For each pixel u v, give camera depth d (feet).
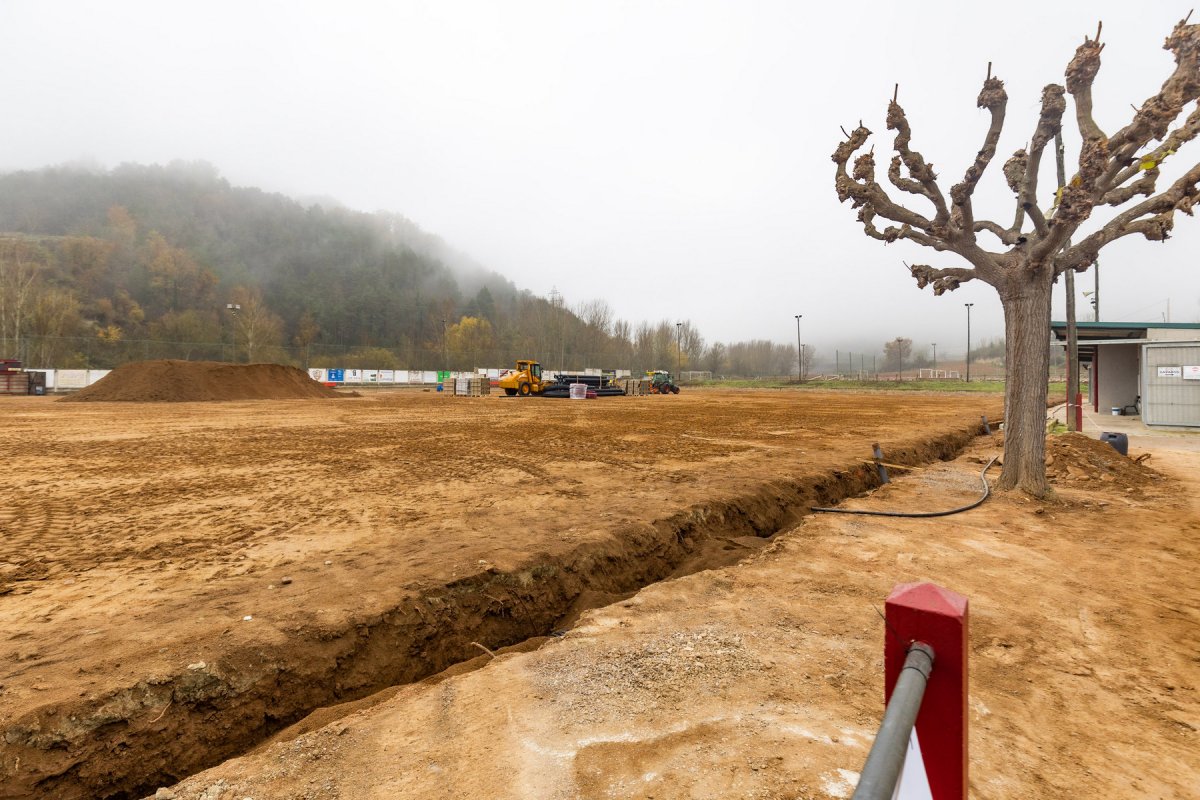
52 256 298.97
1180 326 73.46
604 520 21.52
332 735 9.15
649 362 323.78
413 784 7.81
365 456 38.42
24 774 8.68
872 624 13.52
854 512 25.72
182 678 10.40
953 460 43.83
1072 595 15.48
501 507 23.95
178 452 39.34
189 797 7.68
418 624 13.98
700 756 8.32
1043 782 8.01
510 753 8.47
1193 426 56.49
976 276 29.14
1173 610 14.46
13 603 13.83
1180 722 9.68
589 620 13.94
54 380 134.51
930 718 3.92
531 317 340.80
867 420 69.67
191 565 16.74
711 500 24.56
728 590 15.90
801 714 9.53
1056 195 29.07
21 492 26.71
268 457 37.60
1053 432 53.62
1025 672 11.34
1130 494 28.48
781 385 248.73
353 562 16.89
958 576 16.99
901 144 27.61
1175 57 21.49
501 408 93.04
